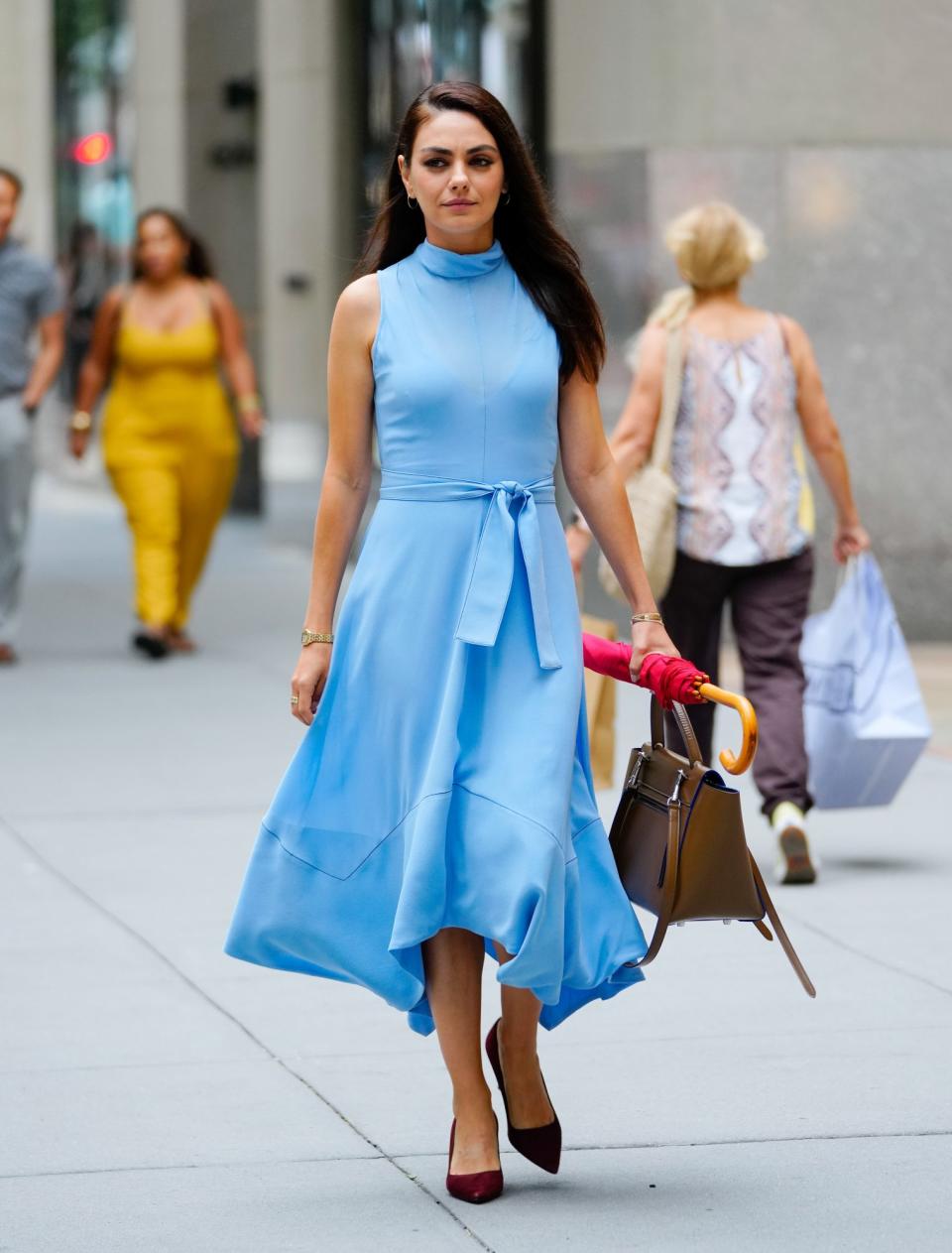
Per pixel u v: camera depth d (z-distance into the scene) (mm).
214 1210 8281
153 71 40812
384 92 31203
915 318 24047
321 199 32750
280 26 33375
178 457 23688
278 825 8414
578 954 8156
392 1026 10820
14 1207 8312
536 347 8422
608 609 23891
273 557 34156
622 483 8695
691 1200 8359
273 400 34688
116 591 30109
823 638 14391
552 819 8000
